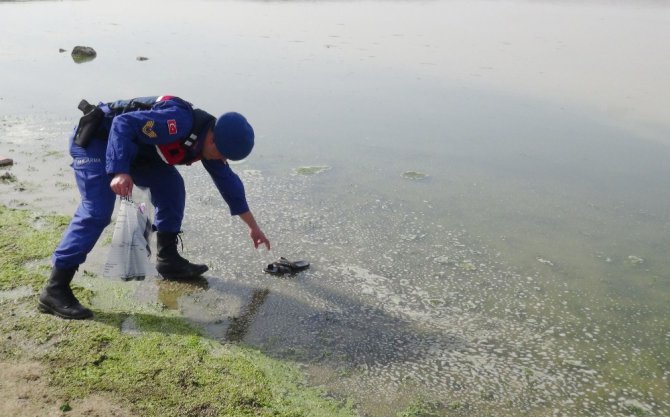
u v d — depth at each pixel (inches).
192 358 131.3
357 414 118.5
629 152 265.6
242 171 235.1
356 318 150.3
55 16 585.6
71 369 125.2
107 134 141.5
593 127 294.8
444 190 224.7
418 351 138.7
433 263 176.2
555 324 150.5
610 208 213.8
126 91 332.8
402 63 414.6
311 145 264.8
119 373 125.0
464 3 722.2
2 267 162.4
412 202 214.1
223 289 160.6
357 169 241.3
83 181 141.7
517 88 356.5
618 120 304.0
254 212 203.2
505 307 156.9
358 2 722.2
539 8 676.7
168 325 143.6
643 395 127.6
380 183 229.0
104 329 139.6
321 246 184.1
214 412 115.9
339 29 539.5
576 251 184.7
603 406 124.2
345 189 222.7
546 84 365.1
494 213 207.9
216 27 543.2
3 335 134.7
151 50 441.4
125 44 460.4
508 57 433.1
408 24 569.3
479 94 345.1
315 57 429.4
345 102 327.0
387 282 166.6
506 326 149.3
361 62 416.8
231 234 189.3
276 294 159.2
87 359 128.5
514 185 231.0
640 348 142.4
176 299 155.3
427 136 279.7
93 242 142.9
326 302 156.6
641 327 150.0
